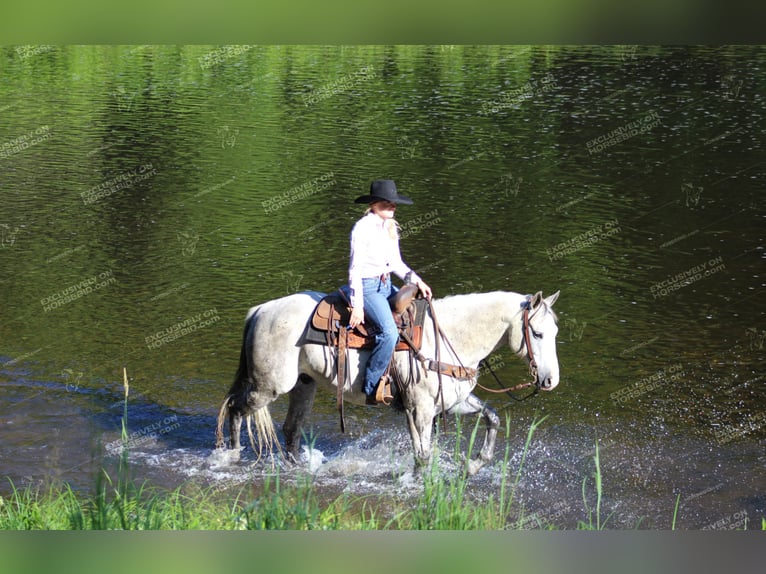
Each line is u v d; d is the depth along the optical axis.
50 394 10.73
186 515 7.26
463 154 23.56
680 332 12.77
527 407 10.70
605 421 10.27
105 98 31.11
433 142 24.83
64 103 30.28
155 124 27.20
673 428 10.07
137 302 13.95
